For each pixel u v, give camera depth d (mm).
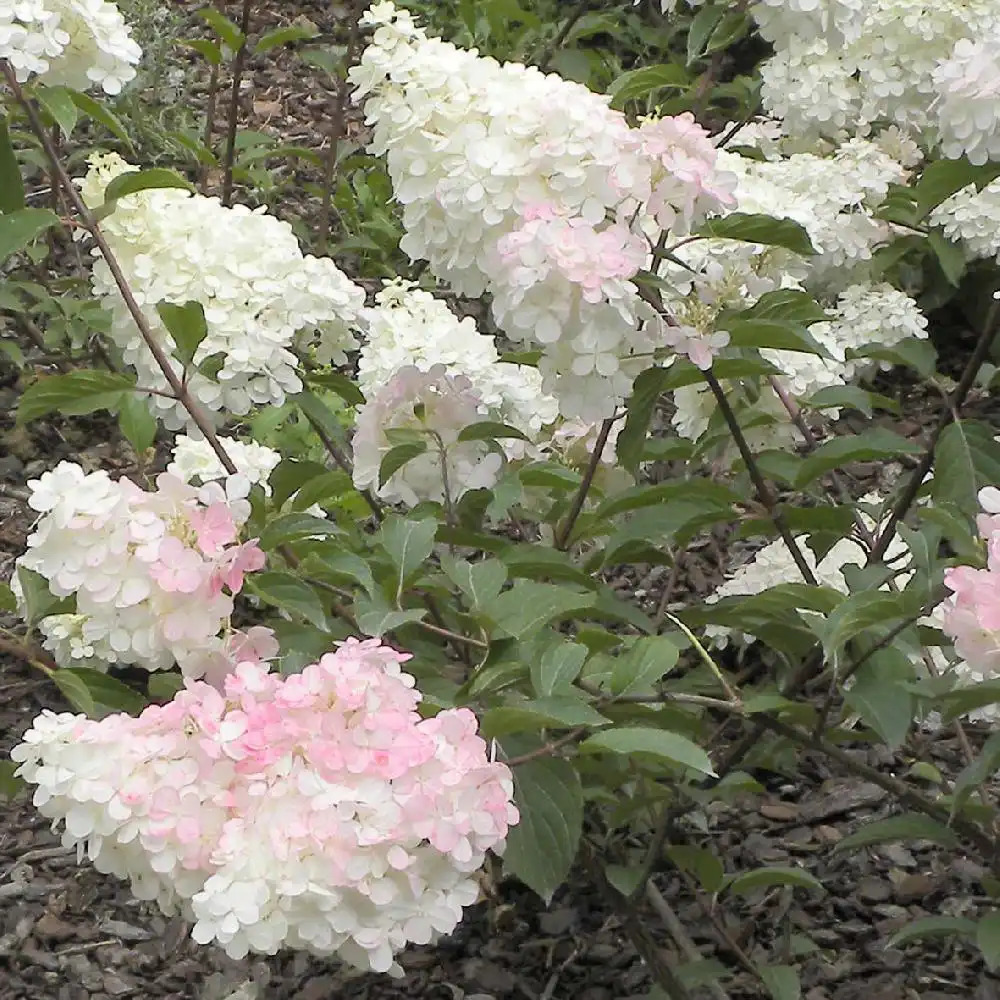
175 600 1681
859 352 2109
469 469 1922
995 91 1879
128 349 2043
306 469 1995
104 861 1607
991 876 2012
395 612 1763
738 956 2076
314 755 1556
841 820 2299
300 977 2111
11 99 1986
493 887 2166
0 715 2420
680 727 1897
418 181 1844
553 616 1778
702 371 1864
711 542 2771
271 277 2018
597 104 1772
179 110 4168
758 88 2568
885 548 2049
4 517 2793
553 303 1698
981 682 1810
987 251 2779
